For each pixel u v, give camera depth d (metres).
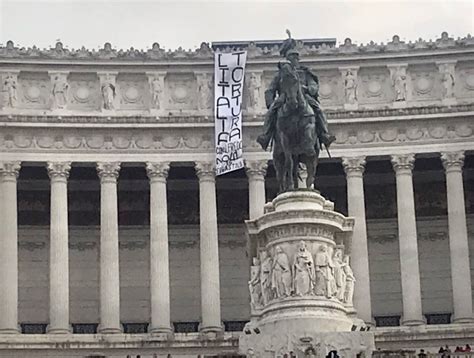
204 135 95.88
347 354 49.72
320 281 52.19
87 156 94.69
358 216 94.00
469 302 91.69
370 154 95.25
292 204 53.50
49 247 98.50
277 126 55.75
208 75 96.94
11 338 88.31
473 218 100.75
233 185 102.56
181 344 87.12
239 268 100.81
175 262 100.69
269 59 96.69
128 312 99.25
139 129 95.31
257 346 50.50
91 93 96.25
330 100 96.56
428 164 100.50
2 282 90.88
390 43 96.56
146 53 96.25
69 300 98.62
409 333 87.44
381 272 100.69
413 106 95.50
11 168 93.62
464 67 96.81
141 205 101.88
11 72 95.31
